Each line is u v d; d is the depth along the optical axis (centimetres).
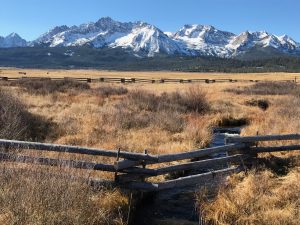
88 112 1928
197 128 1551
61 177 649
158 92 3759
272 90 4297
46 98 2689
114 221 686
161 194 877
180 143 1355
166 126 1645
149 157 837
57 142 1291
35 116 1673
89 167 789
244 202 756
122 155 822
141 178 845
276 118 1892
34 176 639
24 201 572
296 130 1471
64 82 4116
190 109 2423
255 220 704
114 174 852
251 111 2480
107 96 3153
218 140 1603
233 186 873
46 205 580
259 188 827
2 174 652
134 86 5538
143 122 1691
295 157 1116
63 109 2098
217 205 758
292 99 2973
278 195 800
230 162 1020
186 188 908
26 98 2498
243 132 1566
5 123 1287
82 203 630
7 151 892
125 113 1852
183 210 800
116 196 761
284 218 699
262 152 1116
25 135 1256
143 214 780
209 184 911
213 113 2362
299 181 870
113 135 1427
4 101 1570
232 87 5044
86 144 1262
